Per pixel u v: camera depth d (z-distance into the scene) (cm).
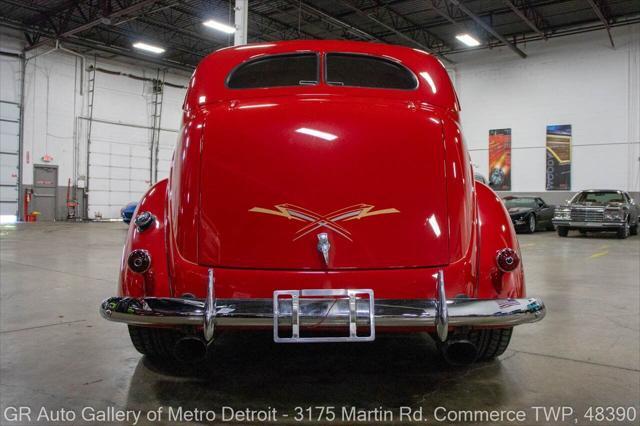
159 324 197
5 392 231
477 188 239
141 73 2008
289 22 1673
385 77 242
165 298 194
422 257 202
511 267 207
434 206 205
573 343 311
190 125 217
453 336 210
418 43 1844
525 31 1711
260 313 190
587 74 1652
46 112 1747
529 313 195
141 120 2012
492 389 237
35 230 1316
